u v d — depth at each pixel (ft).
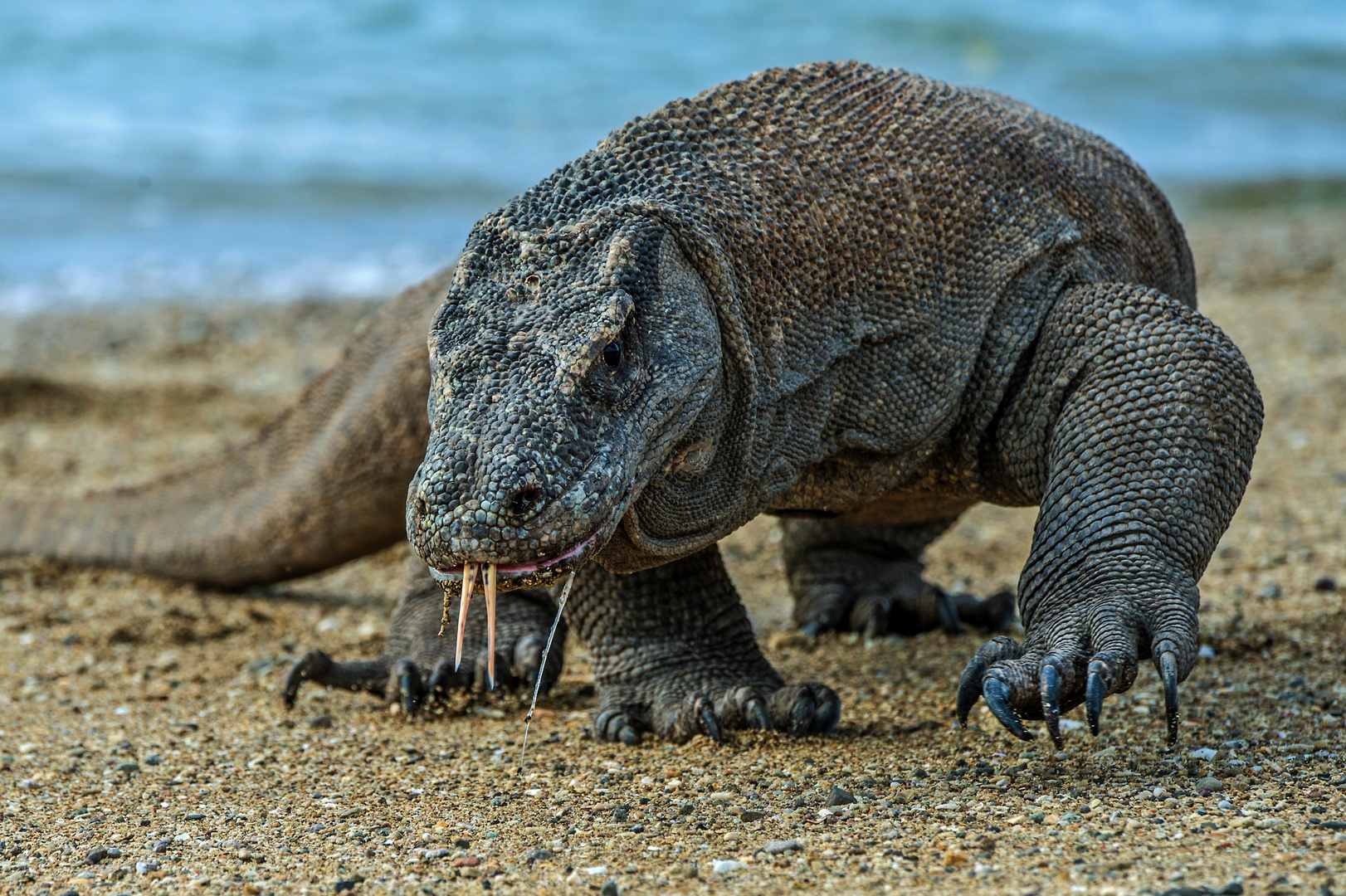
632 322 36.63
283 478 75.87
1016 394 46.57
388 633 61.93
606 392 35.19
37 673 62.85
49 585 79.20
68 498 83.76
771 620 70.38
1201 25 472.85
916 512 53.62
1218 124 318.65
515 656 56.44
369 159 256.32
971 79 355.36
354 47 356.38
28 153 247.91
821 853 35.76
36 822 42.55
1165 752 43.47
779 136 43.65
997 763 43.06
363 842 39.42
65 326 159.43
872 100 46.29
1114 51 397.60
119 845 40.19
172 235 209.36
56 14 372.17
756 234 41.19
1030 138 48.67
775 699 47.57
